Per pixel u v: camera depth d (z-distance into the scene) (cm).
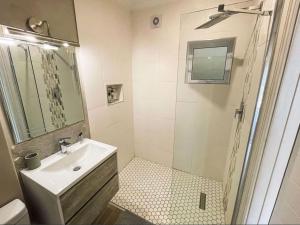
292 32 67
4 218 88
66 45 127
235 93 166
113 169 142
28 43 105
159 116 219
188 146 205
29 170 109
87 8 140
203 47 166
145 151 249
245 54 150
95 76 159
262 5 104
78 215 109
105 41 165
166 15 179
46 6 110
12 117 102
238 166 124
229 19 147
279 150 87
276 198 98
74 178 102
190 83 184
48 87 121
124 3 176
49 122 124
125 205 169
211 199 174
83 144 147
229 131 179
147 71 208
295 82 73
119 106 202
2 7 89
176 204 169
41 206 107
